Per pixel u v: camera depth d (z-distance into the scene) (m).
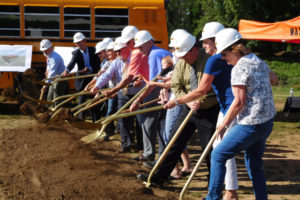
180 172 5.67
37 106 7.45
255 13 29.94
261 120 3.75
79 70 9.33
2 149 6.60
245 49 3.86
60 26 11.95
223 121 3.81
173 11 45.59
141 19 12.10
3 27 11.80
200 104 4.51
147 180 5.11
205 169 6.09
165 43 12.20
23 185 4.88
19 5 11.80
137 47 5.86
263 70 3.83
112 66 6.88
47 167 5.65
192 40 4.49
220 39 3.86
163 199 4.61
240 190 5.07
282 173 5.92
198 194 4.87
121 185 5.03
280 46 32.41
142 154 6.43
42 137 7.53
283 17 30.25
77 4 11.95
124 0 12.03
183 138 4.84
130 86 6.64
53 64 9.15
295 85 23.09
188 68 4.68
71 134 7.97
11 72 11.23
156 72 5.80
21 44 11.83
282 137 8.88
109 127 8.00
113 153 6.86
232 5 28.78
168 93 5.59
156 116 6.07
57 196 4.52
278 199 4.73
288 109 10.40
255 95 3.74
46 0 11.87
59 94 9.17
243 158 6.85
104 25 12.07
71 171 5.51
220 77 4.16
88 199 4.48
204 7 32.34
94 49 9.46
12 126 8.95
